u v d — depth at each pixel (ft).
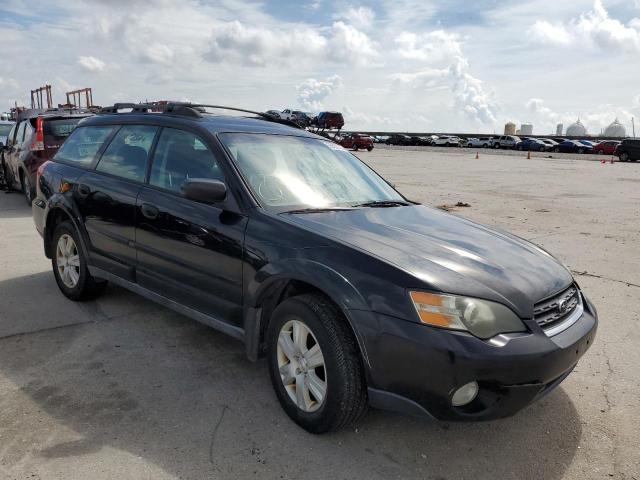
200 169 12.19
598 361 13.05
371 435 9.75
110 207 13.89
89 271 15.14
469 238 11.02
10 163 35.94
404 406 8.66
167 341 13.50
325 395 9.27
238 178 11.35
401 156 120.26
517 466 9.05
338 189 12.87
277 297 10.69
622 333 14.75
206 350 13.04
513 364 8.30
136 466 8.64
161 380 11.51
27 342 13.19
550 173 74.28
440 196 44.75
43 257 21.13
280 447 9.29
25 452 8.89
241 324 10.97
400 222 11.47
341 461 8.97
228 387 11.30
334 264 9.30
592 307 10.84
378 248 9.56
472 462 9.11
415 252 9.63
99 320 14.71
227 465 8.75
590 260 22.65
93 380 11.42
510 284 9.20
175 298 12.43
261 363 12.44
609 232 28.94
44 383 11.23
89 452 8.95
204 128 12.55
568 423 10.37
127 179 13.88
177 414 10.21
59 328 14.10
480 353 8.20
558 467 9.05
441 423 10.21
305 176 12.66
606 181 61.93
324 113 132.87
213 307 11.44
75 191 15.21
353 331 8.86
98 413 10.14
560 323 9.48
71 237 15.65
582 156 144.05
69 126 31.42
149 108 15.07
